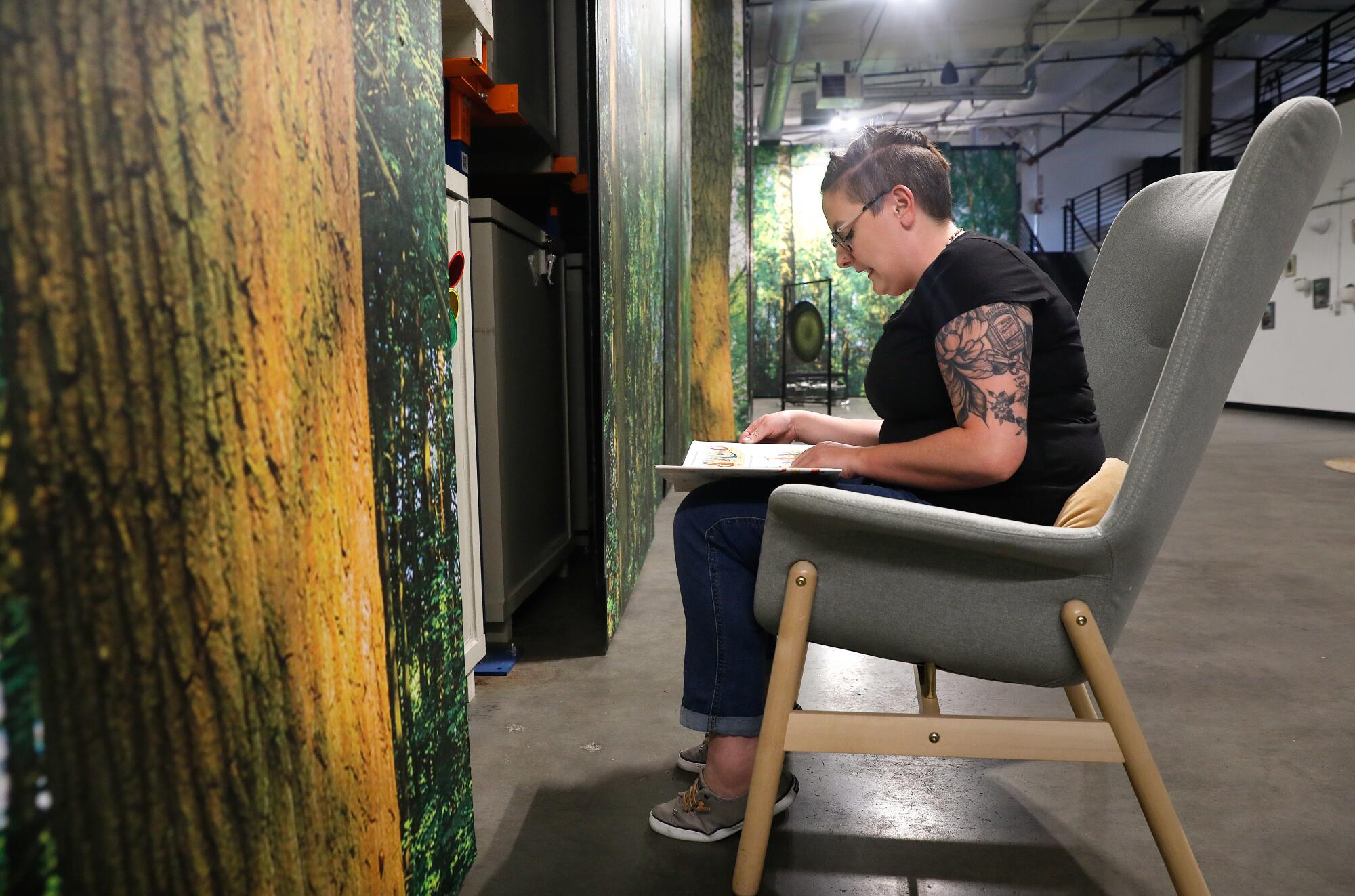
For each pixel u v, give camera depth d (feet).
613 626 7.48
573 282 9.84
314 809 2.22
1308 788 5.01
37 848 1.31
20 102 1.27
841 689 6.53
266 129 1.98
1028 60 37.22
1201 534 11.60
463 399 5.95
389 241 2.89
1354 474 16.29
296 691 2.12
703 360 17.47
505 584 7.07
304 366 2.19
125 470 1.49
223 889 1.77
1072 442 3.85
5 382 1.24
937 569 3.54
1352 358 25.98
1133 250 4.57
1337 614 8.29
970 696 6.39
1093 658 3.45
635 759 5.36
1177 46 39.65
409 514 3.08
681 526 4.27
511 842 4.45
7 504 1.25
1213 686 6.56
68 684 1.37
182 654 1.64
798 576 3.67
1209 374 3.23
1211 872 4.19
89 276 1.40
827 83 38.19
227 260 1.80
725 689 4.32
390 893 2.84
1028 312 3.72
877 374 4.18
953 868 4.25
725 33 17.61
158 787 1.58
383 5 2.84
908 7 33.55
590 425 10.18
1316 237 27.50
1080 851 4.40
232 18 1.82
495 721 5.91
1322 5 34.55
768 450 4.61
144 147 1.53
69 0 1.36
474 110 6.79
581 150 9.34
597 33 6.37
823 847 4.41
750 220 22.17
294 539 2.11
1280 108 3.16
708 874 4.17
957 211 43.88
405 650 3.02
